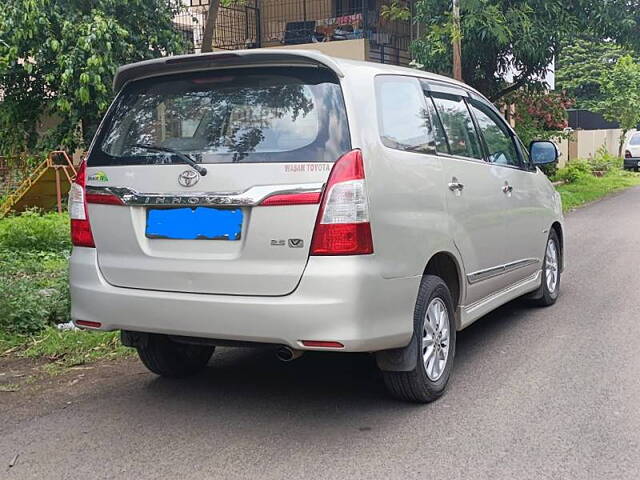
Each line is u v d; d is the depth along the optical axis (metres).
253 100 4.12
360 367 5.36
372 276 3.86
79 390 4.92
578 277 8.70
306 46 15.70
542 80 16.91
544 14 14.16
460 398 4.66
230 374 5.25
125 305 4.20
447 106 5.23
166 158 4.13
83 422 4.34
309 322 3.78
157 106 4.37
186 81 4.35
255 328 3.88
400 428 4.18
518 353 5.66
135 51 14.18
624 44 15.39
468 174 5.14
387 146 4.20
